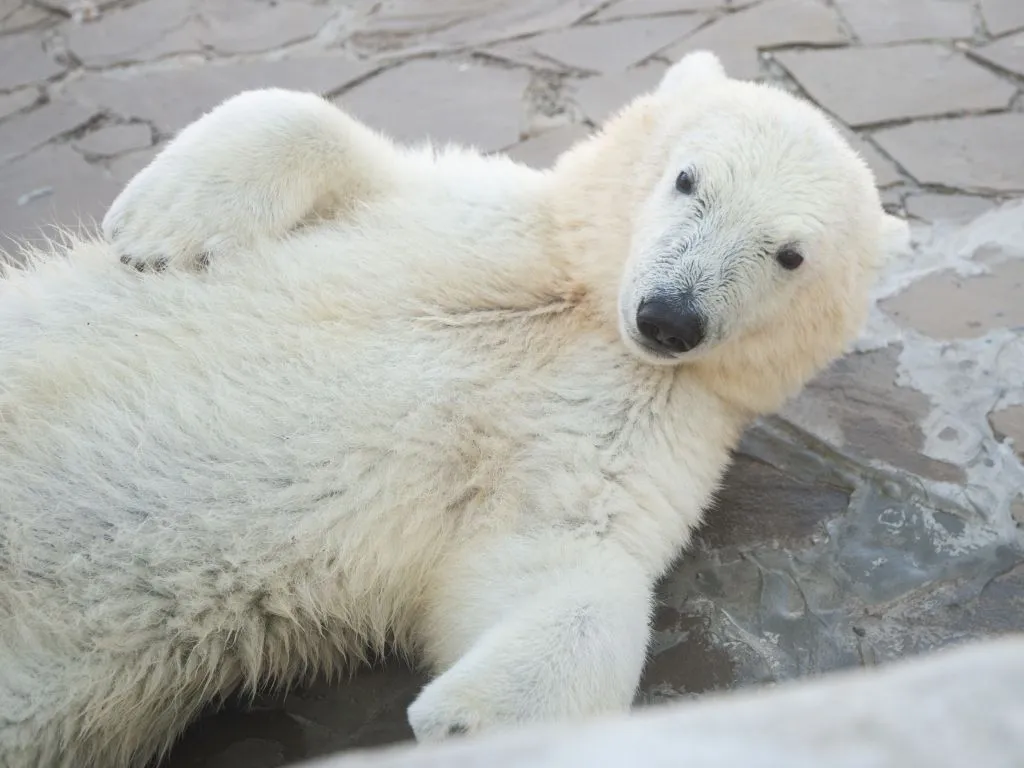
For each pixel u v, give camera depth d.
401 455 1.18
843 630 1.28
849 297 1.30
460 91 2.10
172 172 1.30
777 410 1.50
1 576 1.10
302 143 1.31
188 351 1.21
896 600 1.31
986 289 1.69
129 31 2.27
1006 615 1.29
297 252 1.29
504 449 1.21
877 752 0.38
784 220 1.20
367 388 1.20
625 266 1.27
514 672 1.04
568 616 1.08
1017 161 1.92
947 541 1.37
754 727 0.42
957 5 2.28
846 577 1.33
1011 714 0.39
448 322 1.26
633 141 1.32
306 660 1.21
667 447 1.25
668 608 1.30
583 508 1.19
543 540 1.17
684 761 0.39
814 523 1.39
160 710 1.16
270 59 2.20
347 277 1.26
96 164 1.94
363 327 1.24
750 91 1.30
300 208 1.33
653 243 1.22
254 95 1.36
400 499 1.17
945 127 1.99
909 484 1.42
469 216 1.33
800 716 0.42
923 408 1.53
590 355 1.27
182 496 1.14
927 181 1.88
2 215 1.84
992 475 1.44
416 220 1.33
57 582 1.11
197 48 2.23
